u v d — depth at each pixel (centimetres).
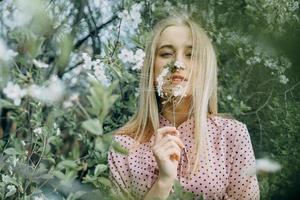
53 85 114
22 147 157
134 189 135
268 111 192
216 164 147
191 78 151
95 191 95
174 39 153
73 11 211
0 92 122
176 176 135
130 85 198
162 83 142
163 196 128
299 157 86
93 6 221
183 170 146
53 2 133
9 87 108
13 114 186
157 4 215
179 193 95
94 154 153
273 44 64
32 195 143
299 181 71
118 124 204
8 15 167
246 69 184
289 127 177
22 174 145
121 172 146
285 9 173
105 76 127
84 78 167
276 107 184
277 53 63
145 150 151
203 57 152
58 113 137
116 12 220
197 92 151
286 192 71
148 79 158
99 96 73
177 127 155
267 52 65
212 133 152
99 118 73
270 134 193
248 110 207
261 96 183
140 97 159
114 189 104
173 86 144
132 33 200
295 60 62
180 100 148
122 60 138
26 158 151
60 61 80
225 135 152
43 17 74
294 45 62
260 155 188
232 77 207
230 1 146
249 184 146
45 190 143
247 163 148
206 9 162
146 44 162
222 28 169
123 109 212
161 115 159
